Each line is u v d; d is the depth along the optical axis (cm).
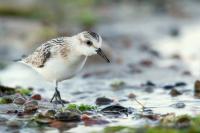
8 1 3073
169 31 2747
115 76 1775
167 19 3073
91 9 3164
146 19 3062
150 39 2542
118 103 1315
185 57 2106
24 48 2281
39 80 1709
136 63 1991
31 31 2508
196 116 1065
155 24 2938
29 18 2819
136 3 3441
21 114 1170
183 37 2583
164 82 1644
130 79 1716
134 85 1603
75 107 1205
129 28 2802
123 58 2089
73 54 1209
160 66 1931
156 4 3416
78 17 2814
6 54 2175
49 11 2872
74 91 1526
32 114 1174
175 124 1030
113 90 1533
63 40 1229
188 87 1541
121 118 1141
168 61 2033
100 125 1080
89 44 1208
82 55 1221
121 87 1578
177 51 2239
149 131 977
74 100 1385
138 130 1009
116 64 1973
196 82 1465
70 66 1219
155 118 1115
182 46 2355
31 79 1730
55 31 2414
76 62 1220
